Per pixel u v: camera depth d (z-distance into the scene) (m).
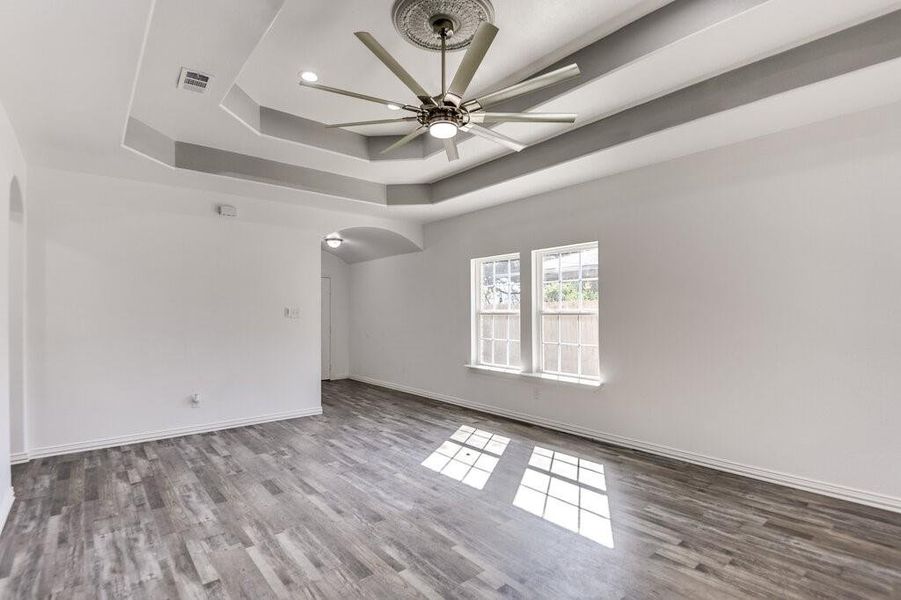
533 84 2.48
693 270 3.95
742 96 2.98
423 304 6.99
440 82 3.41
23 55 2.38
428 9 2.50
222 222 5.19
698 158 3.91
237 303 5.28
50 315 4.21
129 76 2.60
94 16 2.07
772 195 3.50
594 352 4.83
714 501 3.19
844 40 2.57
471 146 4.25
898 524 2.83
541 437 4.79
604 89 3.06
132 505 3.16
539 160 4.38
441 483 3.56
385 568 2.41
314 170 5.12
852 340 3.15
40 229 4.18
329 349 8.70
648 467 3.87
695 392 3.94
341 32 2.82
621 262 4.47
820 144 3.28
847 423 3.17
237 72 2.95
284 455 4.23
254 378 5.39
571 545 2.63
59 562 2.46
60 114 3.09
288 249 5.66
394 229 6.62
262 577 2.33
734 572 2.35
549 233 5.13
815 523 2.86
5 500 2.96
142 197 4.68
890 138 3.00
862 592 2.18
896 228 2.98
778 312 3.47
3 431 2.93
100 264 4.46
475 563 2.45
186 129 3.88
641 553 2.54
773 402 3.50
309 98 3.74
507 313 5.80
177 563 2.45
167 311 4.83
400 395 7.14
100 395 4.45
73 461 4.06
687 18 2.50
